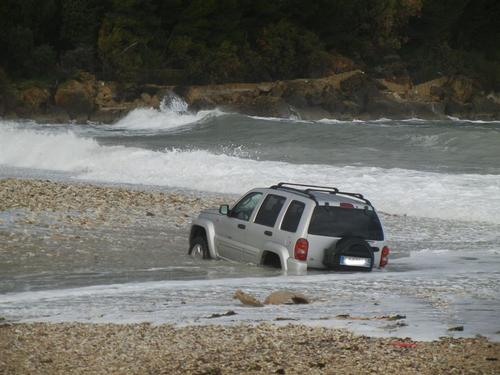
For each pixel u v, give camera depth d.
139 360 23.92
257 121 156.50
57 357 24.28
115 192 74.00
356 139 126.44
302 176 86.88
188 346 25.33
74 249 49.78
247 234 45.22
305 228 42.69
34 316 31.58
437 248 54.28
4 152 112.75
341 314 31.34
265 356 23.97
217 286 38.84
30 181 80.31
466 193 76.44
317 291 37.28
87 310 32.78
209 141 134.50
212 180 87.12
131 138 145.62
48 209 63.16
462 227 63.34
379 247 43.94
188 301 34.84
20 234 53.50
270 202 44.91
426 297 35.53
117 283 40.47
